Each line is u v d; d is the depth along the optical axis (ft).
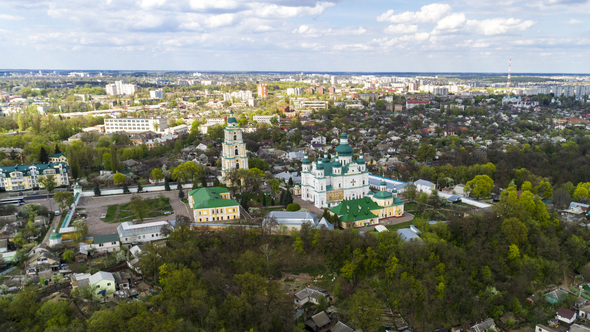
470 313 637.71
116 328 481.05
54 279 606.96
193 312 536.01
